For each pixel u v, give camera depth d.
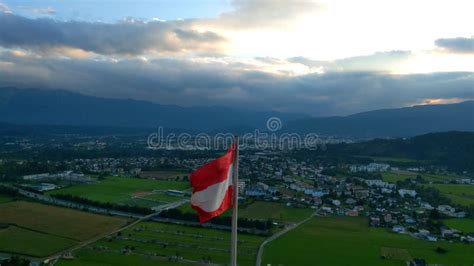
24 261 114.50
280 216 198.50
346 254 141.50
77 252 134.88
